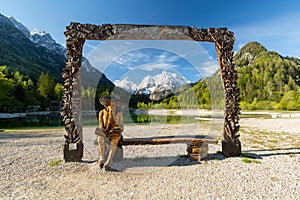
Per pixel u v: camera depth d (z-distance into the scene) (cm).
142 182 310
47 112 3375
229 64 446
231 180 312
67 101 409
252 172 346
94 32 414
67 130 408
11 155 465
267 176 328
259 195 263
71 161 405
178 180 316
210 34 445
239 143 446
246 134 798
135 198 258
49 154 475
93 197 262
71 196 264
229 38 450
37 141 659
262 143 605
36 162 407
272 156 448
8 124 1495
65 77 409
